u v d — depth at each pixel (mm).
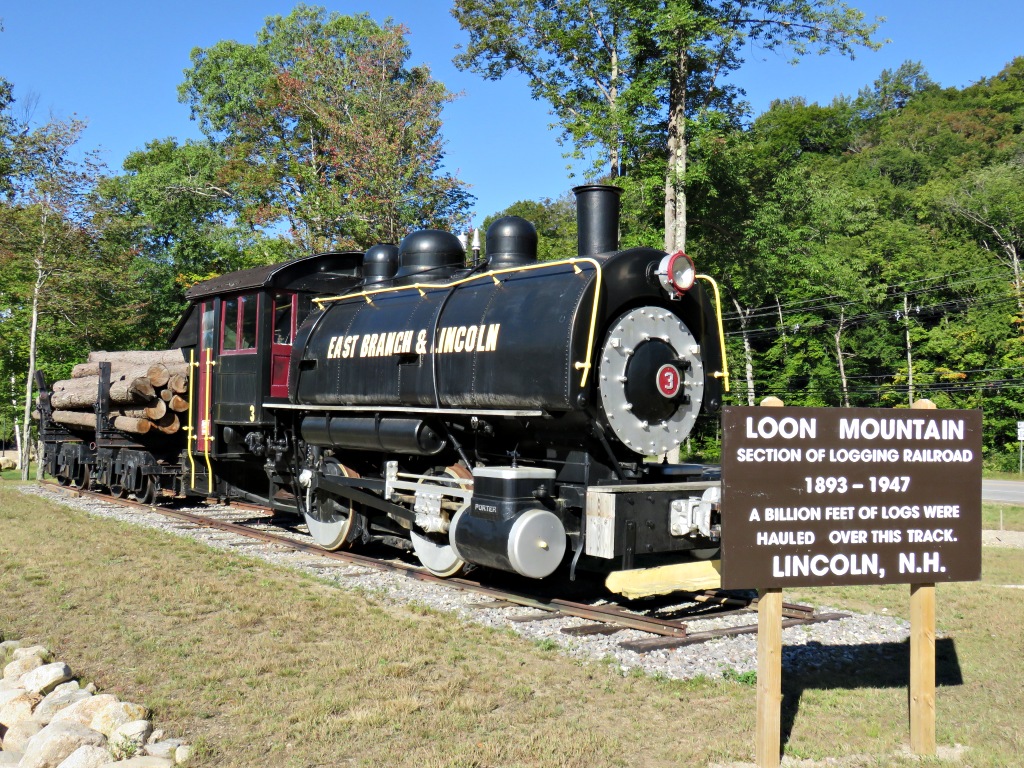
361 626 7355
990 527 16969
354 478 10469
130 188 35688
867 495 4953
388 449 9812
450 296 9391
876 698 5910
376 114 28078
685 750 4926
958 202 45656
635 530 7617
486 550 7805
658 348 8258
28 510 14898
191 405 14086
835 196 42000
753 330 42469
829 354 42625
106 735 5059
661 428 8297
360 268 12844
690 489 8039
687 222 27438
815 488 4863
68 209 25250
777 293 39969
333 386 10594
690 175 22281
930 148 59906
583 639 7094
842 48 22094
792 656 6809
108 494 17828
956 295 41625
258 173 33781
